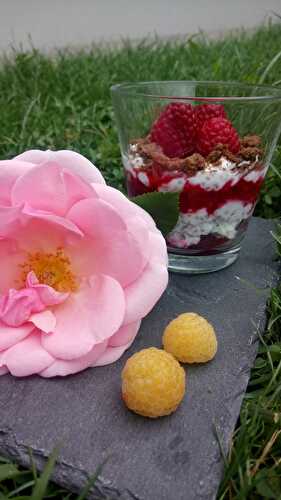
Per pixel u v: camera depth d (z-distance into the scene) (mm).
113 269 129
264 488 110
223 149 147
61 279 132
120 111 162
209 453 108
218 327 146
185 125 148
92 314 126
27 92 367
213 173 148
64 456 106
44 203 124
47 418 114
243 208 160
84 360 124
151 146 153
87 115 325
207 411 118
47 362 122
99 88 365
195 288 164
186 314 134
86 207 122
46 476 100
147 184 157
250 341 140
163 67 407
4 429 112
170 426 113
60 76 393
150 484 101
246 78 308
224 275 172
